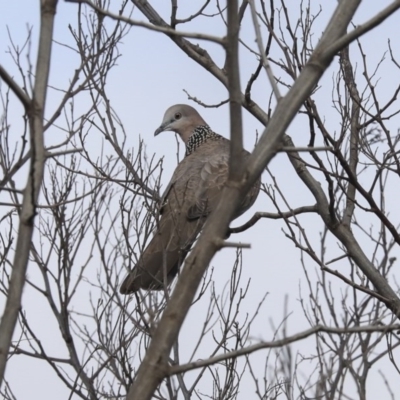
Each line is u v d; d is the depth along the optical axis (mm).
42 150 6641
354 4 7004
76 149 6855
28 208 6555
